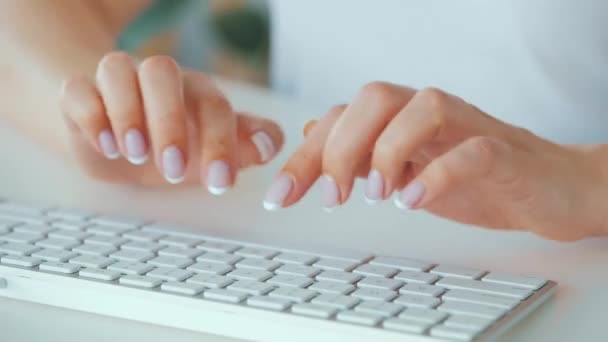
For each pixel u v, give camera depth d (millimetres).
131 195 824
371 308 495
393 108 609
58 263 577
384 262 588
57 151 956
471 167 569
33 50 1042
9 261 581
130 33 1569
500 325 480
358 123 602
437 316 483
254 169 896
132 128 647
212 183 625
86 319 536
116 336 509
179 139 631
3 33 1059
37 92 996
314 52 1401
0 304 562
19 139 1004
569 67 1190
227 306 506
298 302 508
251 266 574
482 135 642
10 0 1103
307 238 696
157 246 618
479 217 708
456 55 1286
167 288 533
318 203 797
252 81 1879
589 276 603
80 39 1089
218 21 1854
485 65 1257
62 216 697
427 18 1293
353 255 604
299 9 1400
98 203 799
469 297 520
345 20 1362
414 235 706
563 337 495
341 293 522
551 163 676
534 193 650
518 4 1203
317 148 627
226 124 671
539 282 558
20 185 851
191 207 786
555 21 1181
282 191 607
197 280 545
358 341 473
